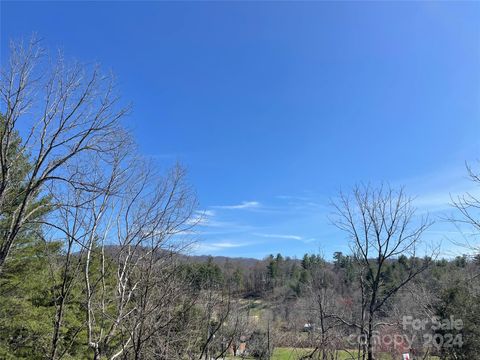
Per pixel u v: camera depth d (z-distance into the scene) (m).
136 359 8.70
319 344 14.37
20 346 14.30
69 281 9.91
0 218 12.63
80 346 14.95
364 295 14.50
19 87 8.57
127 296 9.52
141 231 9.52
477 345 19.58
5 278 15.05
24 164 10.08
